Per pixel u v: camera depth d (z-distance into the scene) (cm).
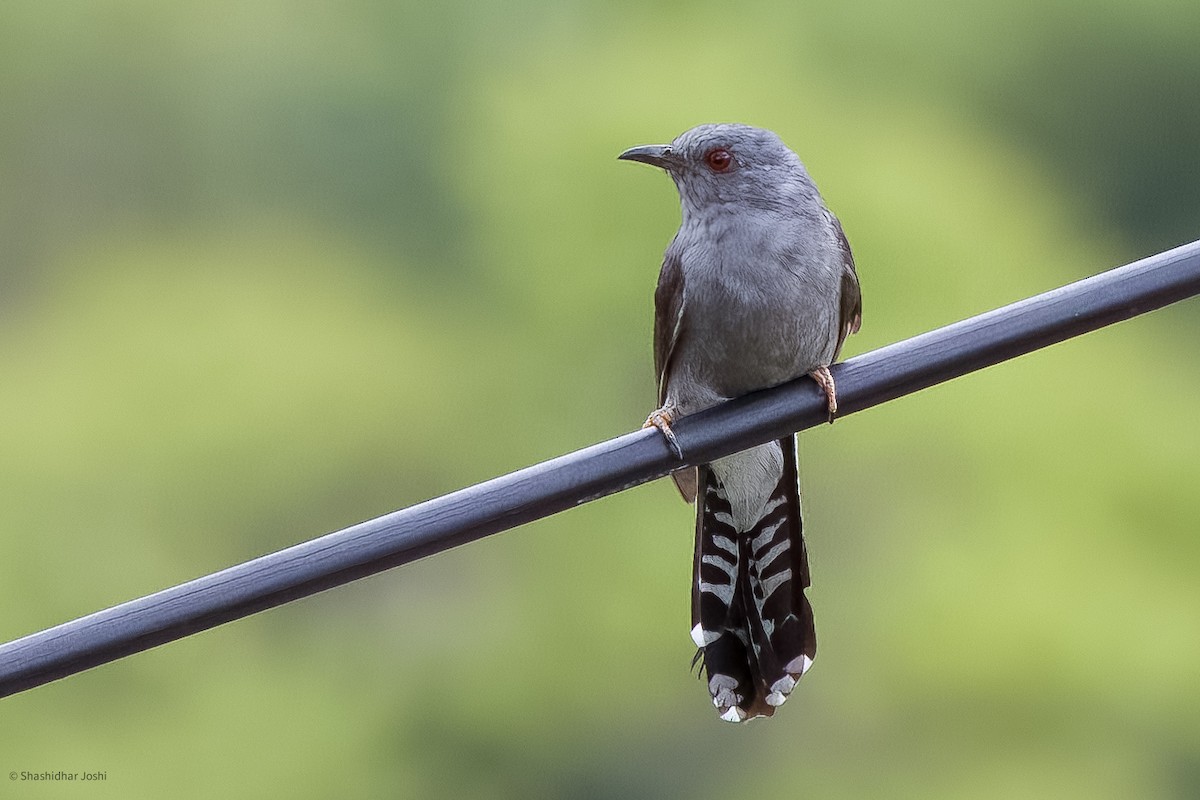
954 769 1447
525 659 1527
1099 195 2525
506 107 1825
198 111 2906
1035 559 1510
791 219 657
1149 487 1562
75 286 2120
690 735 1520
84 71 2894
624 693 1512
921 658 1468
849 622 1505
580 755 1544
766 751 1512
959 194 1730
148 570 1670
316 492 1748
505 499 489
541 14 2617
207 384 1755
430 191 2698
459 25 2811
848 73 2144
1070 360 1623
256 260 2167
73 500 1691
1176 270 481
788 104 1756
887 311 1600
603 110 1709
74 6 2880
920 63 2292
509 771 1566
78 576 1659
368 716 1575
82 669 471
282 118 2869
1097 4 2412
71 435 1717
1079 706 1444
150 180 2870
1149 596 1505
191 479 1716
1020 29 2412
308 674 1591
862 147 1727
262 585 472
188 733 1486
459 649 1628
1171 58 2489
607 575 1491
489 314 1847
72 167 2898
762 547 663
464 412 1780
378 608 1667
